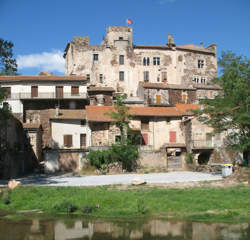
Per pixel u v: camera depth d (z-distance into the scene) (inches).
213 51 2945.4
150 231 616.4
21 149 1785.2
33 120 2034.9
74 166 1658.5
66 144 1795.0
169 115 1963.6
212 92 2492.6
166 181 1204.5
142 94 2335.1
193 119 1827.0
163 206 783.7
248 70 1461.6
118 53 2719.0
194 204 794.8
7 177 1424.7
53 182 1243.2
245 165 1498.5
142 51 2758.4
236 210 742.5
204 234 591.8
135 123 1927.9
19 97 1994.3
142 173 1637.6
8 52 1098.7
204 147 1792.6
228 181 1151.6
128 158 1658.5
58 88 2063.2
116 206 804.6
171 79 2758.4
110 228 641.0
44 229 635.5
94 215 745.0
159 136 1961.1
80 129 1824.6
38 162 1822.1
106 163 1648.6
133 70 2723.9
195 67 2856.8
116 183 1174.3
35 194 922.1
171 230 621.3
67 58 2896.2
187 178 1312.7
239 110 1347.2
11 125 1588.3
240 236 577.0
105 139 1828.2
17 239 571.2
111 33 2741.1
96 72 2672.2
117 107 1855.3
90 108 1984.5
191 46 3016.7
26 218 723.4
